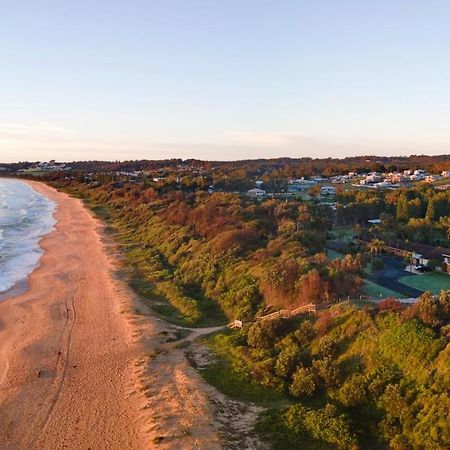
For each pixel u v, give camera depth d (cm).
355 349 3416
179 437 2848
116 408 3278
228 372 3653
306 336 3762
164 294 5603
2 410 3312
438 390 2791
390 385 2962
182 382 3512
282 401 3231
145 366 3812
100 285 6075
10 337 4578
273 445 2784
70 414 3238
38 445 2939
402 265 5988
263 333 3925
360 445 2741
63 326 4762
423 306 3366
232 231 6556
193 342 4269
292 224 6838
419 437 2628
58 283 6275
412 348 3125
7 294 5962
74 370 3844
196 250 6731
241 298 4816
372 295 4562
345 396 3067
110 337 4425
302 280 4438
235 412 3139
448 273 5559
